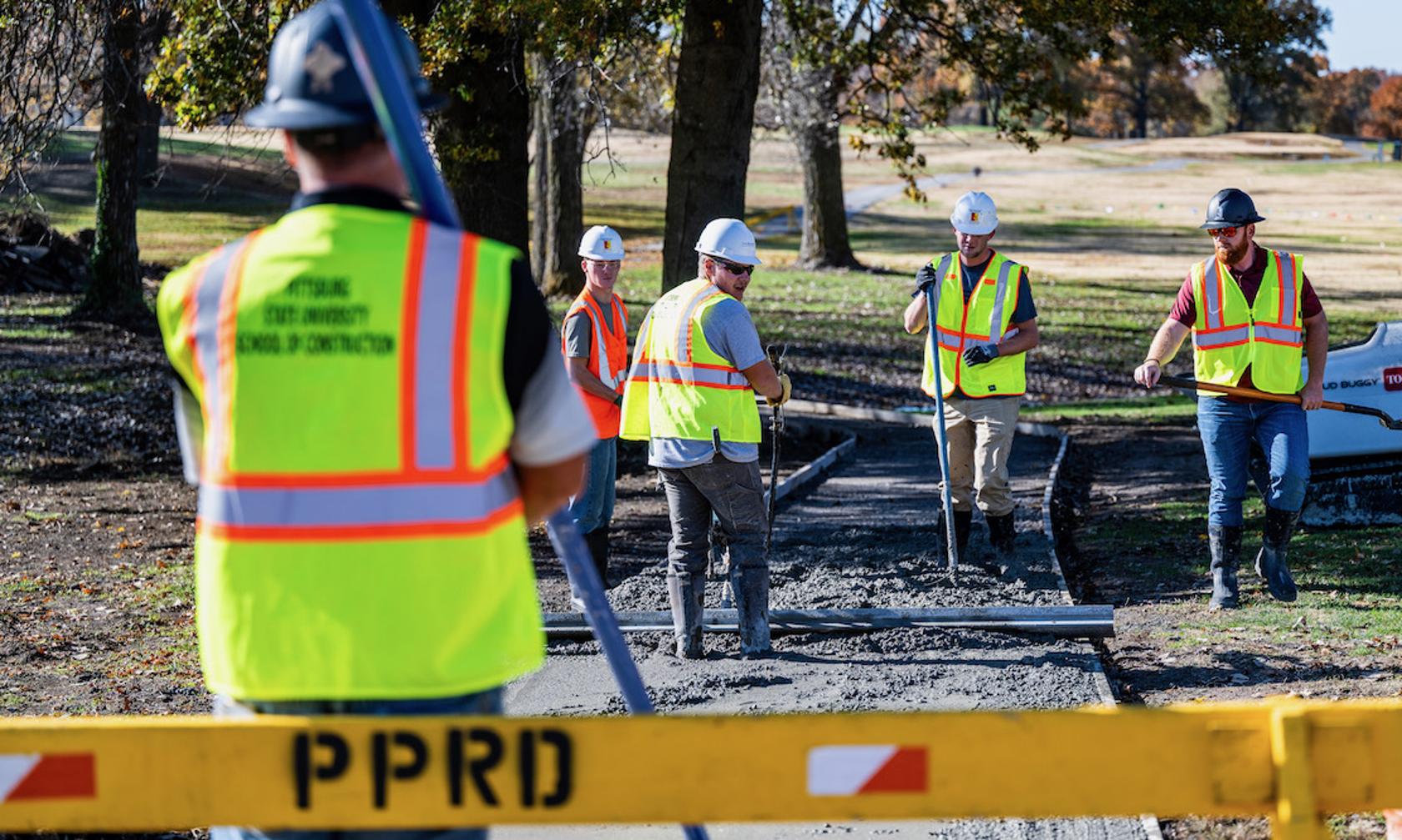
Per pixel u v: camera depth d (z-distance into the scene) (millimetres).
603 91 20156
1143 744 3125
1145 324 36906
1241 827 5957
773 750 3119
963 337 11273
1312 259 56062
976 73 22500
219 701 3275
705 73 18250
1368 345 11641
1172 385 10055
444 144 18219
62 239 34031
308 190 3197
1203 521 14062
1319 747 3105
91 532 14383
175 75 16703
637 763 3098
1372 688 7785
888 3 22422
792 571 11586
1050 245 63188
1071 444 20406
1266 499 10203
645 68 23469
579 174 33719
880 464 18875
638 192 82250
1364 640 8984
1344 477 11922
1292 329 9875
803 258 49625
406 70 3354
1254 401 10000
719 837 6078
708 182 18422
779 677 8406
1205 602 10516
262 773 3055
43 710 7922
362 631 2994
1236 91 161125
